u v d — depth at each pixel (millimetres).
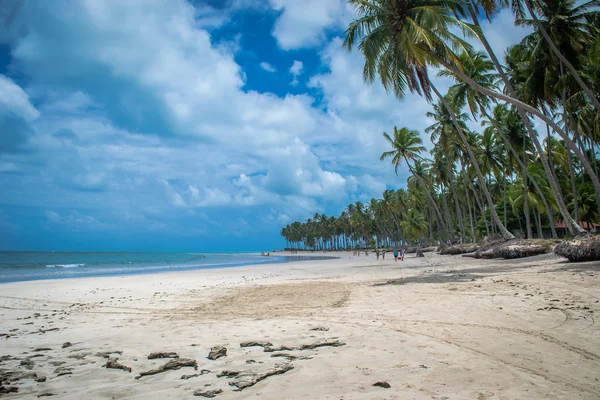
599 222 44031
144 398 3520
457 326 6215
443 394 3371
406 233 83375
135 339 6246
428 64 17828
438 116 40062
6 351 5625
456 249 41781
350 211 128750
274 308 9414
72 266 53000
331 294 11859
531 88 23516
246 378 3959
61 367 4594
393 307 8523
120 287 18141
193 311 9469
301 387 3672
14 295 15133
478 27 19062
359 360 4535
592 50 22609
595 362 4156
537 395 3309
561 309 7012
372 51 17234
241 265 48188
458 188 63750
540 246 23547
